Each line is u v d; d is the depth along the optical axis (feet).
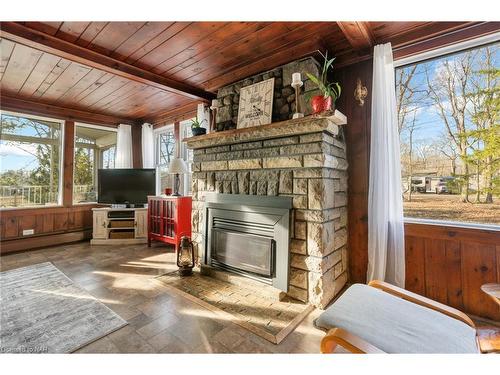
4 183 13.17
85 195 16.33
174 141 15.38
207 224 9.48
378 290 5.15
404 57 7.36
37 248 13.35
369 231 7.43
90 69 9.70
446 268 6.79
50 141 14.58
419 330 3.98
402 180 7.81
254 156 8.28
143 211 14.55
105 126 16.12
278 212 7.41
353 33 6.89
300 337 5.65
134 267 10.19
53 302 7.22
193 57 8.66
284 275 7.25
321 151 6.77
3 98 12.48
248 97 9.05
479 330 4.22
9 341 5.49
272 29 7.12
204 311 6.71
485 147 6.64
